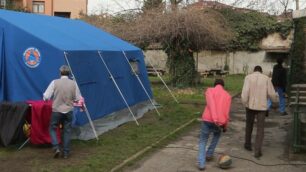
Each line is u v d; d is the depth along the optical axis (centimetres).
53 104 889
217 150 1017
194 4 2697
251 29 3881
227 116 845
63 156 895
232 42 3869
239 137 1178
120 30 2475
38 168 816
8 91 1064
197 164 880
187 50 2416
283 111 1598
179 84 2411
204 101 1900
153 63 3778
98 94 1191
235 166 878
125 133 1181
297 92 983
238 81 3125
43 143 941
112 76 1294
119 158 906
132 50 1575
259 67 983
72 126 991
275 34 3847
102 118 1195
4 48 1069
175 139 1137
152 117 1483
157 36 2306
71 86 898
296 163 905
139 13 2750
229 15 3434
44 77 1045
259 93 959
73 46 1136
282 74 1580
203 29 2281
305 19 1470
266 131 1273
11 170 801
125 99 1397
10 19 1098
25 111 923
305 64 1488
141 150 980
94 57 1207
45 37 1090
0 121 923
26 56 1055
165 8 2394
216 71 3694
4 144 918
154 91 2230
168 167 861
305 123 988
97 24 2877
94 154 932
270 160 929
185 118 1466
